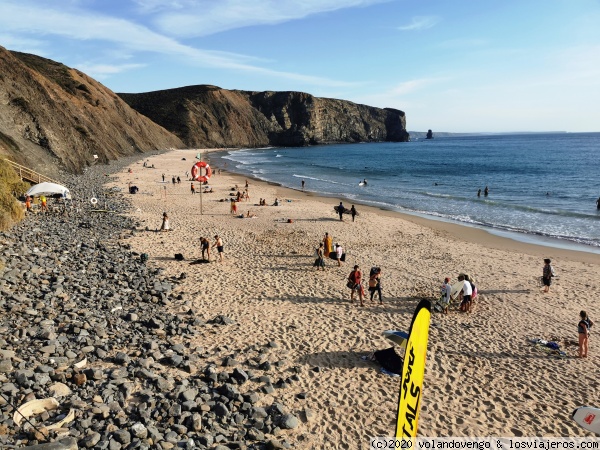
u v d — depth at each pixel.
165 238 24.27
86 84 104.06
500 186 54.84
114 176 56.16
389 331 11.55
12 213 22.92
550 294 16.84
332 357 11.52
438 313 14.90
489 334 13.27
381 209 37.75
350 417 8.98
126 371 9.59
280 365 10.89
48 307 12.63
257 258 21.05
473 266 20.55
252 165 90.69
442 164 95.06
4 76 49.28
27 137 47.09
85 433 7.40
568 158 107.56
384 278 18.50
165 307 14.34
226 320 13.41
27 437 7.08
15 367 9.16
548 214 35.47
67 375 9.09
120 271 17.45
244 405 8.90
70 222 25.88
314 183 58.25
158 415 8.21
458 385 10.42
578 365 11.44
